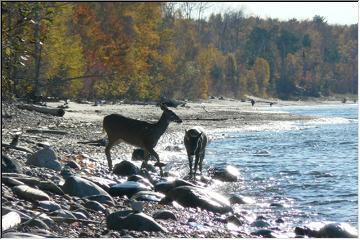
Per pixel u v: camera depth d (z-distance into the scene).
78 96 135.88
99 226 20.38
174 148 52.16
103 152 46.19
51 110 72.19
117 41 151.12
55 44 107.19
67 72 119.75
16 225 18.41
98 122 73.75
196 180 35.22
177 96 179.00
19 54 24.88
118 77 147.62
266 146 60.06
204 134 37.06
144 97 153.75
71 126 65.00
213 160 47.03
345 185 34.72
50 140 49.69
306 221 25.06
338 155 52.19
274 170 41.41
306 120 114.31
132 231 19.86
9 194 22.42
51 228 19.19
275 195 31.53
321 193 32.09
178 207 25.67
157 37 163.12
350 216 26.17
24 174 28.02
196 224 22.50
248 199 29.64
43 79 104.12
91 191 25.62
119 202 25.84
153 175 35.81
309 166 43.84
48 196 23.09
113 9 154.38
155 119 91.38
